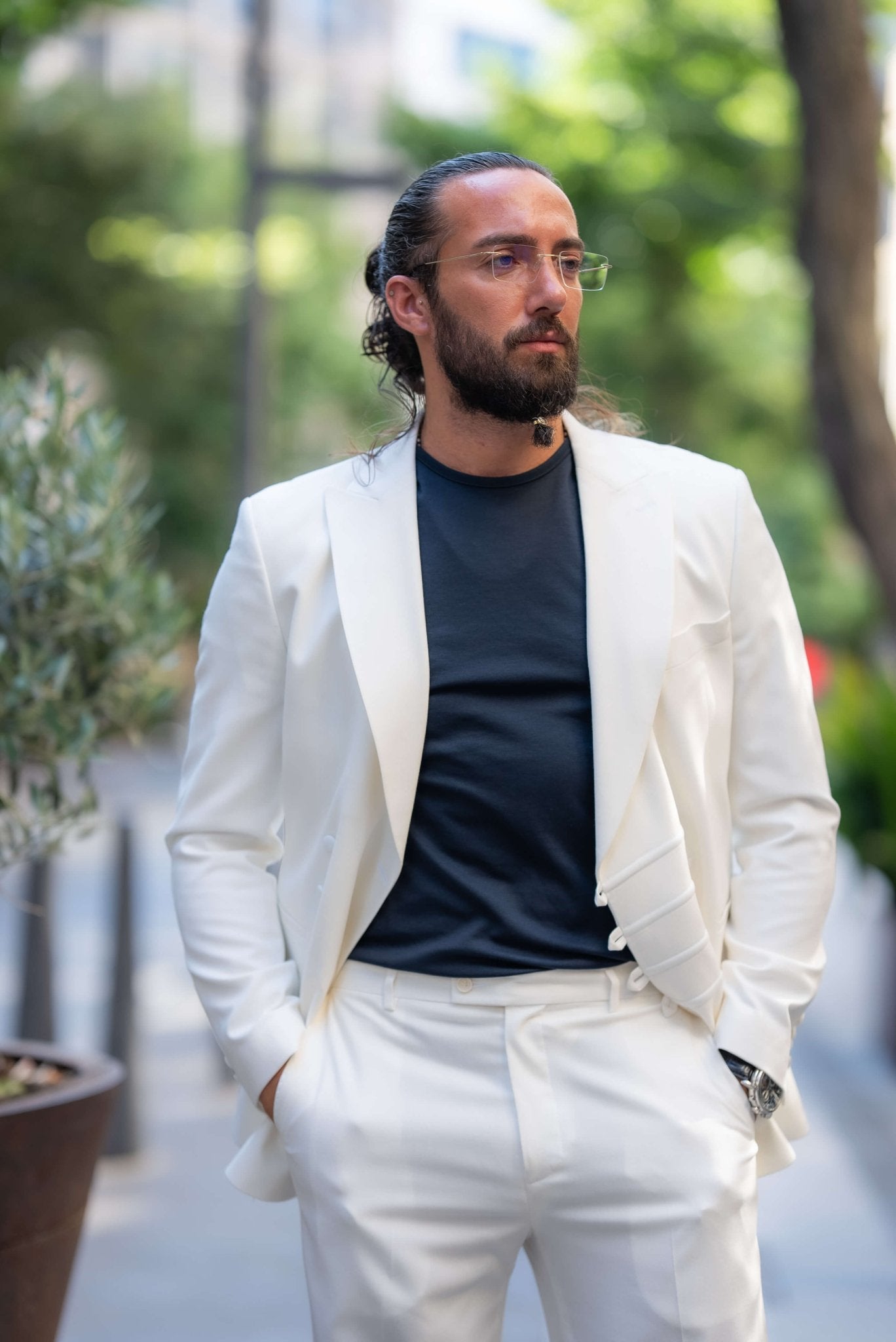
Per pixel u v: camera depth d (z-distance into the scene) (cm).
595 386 439
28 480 516
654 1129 344
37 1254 466
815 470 4350
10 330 3728
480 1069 351
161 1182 845
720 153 2819
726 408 4134
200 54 4700
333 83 5088
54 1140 463
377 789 362
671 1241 340
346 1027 365
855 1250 738
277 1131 386
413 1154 350
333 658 372
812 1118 959
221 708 385
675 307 3981
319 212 4394
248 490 1473
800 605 4388
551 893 356
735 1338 339
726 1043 354
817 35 927
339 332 4512
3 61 1047
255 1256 739
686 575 365
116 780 2461
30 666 505
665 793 356
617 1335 345
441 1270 351
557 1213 349
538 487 372
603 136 2980
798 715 368
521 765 353
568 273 362
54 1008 875
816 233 952
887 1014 1102
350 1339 352
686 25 2738
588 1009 354
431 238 364
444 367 364
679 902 352
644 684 354
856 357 954
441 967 355
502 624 362
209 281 4138
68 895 1728
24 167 3669
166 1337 638
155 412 4156
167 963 1388
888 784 1041
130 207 3794
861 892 1088
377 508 376
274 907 388
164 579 552
